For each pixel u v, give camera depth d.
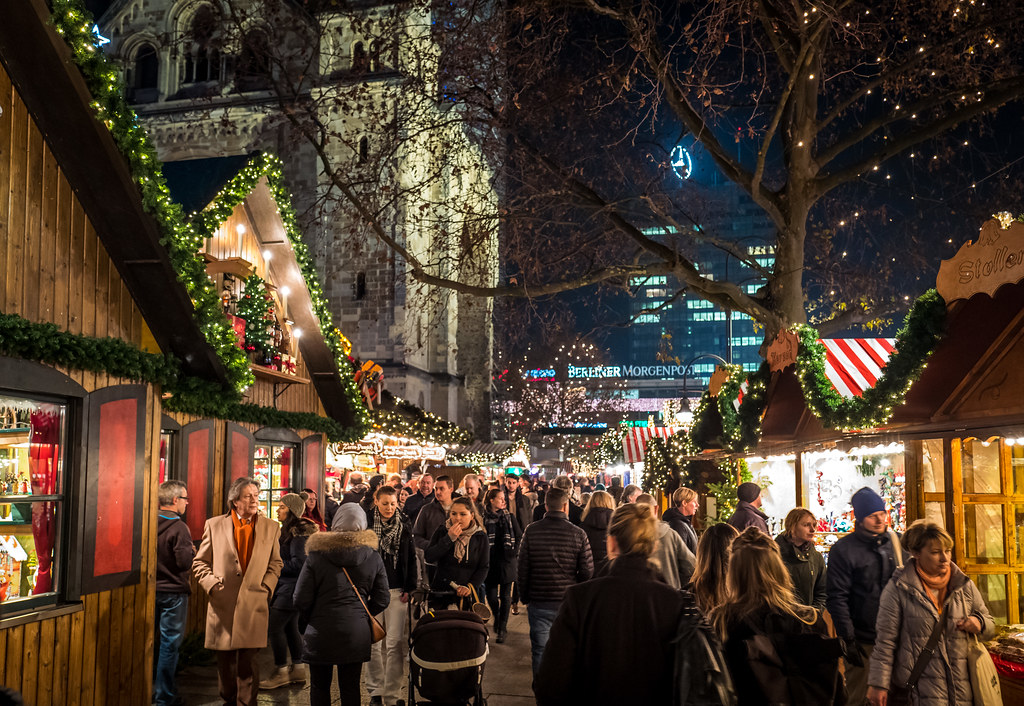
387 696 8.20
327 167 18.02
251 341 12.30
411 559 8.30
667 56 14.44
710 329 147.88
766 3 15.68
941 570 4.97
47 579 6.69
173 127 53.78
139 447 7.80
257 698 7.61
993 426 6.36
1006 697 5.83
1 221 6.25
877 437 8.06
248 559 7.51
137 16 55.53
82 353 6.86
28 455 6.47
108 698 7.28
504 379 58.25
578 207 17.16
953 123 15.54
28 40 6.39
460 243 18.00
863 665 6.21
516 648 10.84
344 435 16.28
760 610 4.07
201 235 11.26
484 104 16.81
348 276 52.19
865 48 15.58
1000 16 14.99
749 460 13.36
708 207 20.31
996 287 5.57
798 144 16.17
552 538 7.56
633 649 3.72
